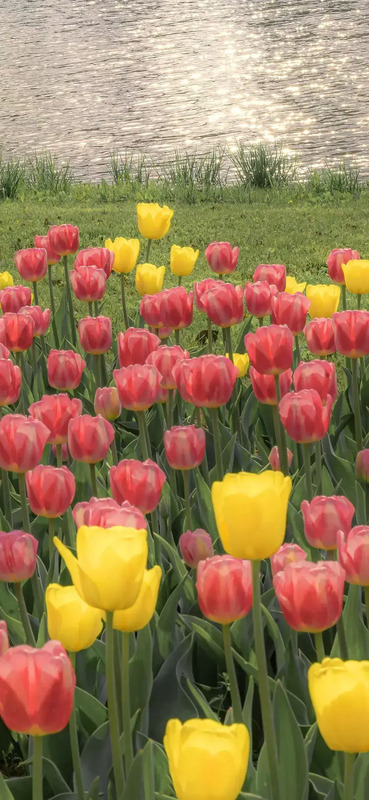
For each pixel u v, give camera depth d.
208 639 2.78
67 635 1.81
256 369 3.18
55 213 13.77
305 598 1.82
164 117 23.77
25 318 3.99
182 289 3.95
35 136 22.31
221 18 42.59
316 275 9.63
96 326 3.91
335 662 1.52
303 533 3.19
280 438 3.38
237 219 13.05
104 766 2.37
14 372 3.17
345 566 2.06
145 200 15.40
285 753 2.07
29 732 1.53
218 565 1.93
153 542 3.12
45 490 2.40
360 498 3.36
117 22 43.31
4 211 14.17
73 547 3.12
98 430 2.76
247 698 2.29
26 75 31.14
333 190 15.16
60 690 1.50
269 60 31.66
